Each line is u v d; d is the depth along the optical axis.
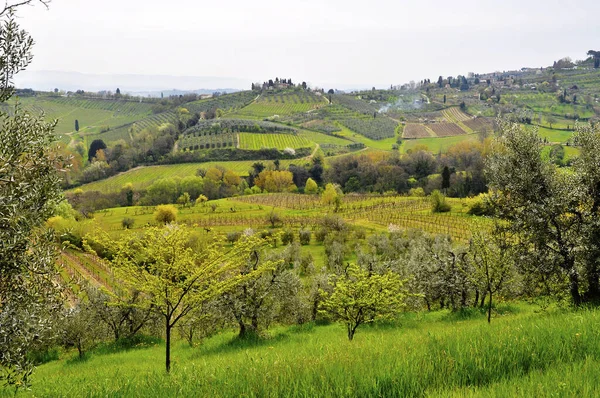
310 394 5.64
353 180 146.25
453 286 26.72
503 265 18.44
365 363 6.67
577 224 15.00
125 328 26.39
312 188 142.12
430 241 62.12
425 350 7.11
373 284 17.33
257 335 21.61
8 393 9.38
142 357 20.00
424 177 141.75
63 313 9.48
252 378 6.55
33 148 8.52
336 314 18.56
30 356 22.86
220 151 188.00
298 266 52.03
